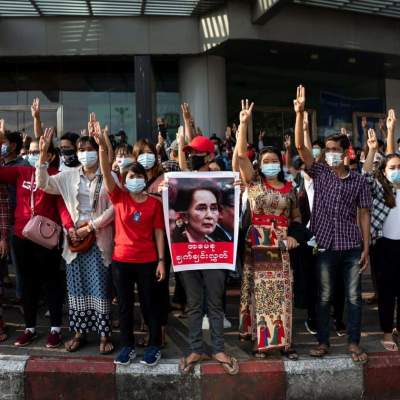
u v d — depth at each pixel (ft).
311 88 42.37
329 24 34.01
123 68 36.88
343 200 12.35
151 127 33.65
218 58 35.50
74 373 11.84
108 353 12.63
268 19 30.78
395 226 13.34
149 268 12.14
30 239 12.92
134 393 11.82
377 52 35.81
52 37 33.12
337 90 43.60
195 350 11.99
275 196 12.51
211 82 35.17
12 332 14.47
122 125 37.06
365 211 12.75
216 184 12.28
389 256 13.34
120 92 36.96
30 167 13.99
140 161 13.34
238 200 12.29
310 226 12.87
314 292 14.61
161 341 12.87
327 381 12.17
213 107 35.24
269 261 12.51
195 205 12.17
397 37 36.35
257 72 39.91
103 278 12.65
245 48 33.81
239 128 12.51
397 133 45.91
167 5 31.76
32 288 13.52
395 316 15.48
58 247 13.44
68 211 12.89
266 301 12.41
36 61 35.53
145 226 12.12
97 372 11.82
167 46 33.73
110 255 12.75
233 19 31.58
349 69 41.55
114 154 15.43
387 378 12.43
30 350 12.98
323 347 12.71
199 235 12.11
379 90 45.42
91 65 36.63
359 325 12.57
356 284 12.48
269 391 11.99
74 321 12.85
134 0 30.78
